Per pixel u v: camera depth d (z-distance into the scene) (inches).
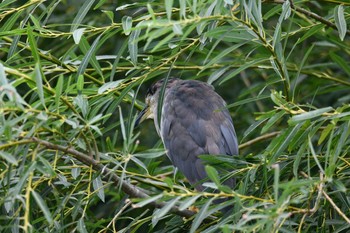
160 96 335.0
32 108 270.5
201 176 382.3
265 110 498.6
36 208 353.7
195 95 407.2
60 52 487.8
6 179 301.9
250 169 316.5
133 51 333.1
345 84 443.8
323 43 430.3
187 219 340.5
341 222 314.2
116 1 490.6
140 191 326.6
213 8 313.1
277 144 307.6
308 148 305.9
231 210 313.1
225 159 323.3
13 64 419.2
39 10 490.9
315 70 493.0
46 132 291.4
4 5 343.9
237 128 501.0
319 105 494.9
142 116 451.5
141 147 458.3
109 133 481.4
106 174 311.1
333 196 330.0
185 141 391.5
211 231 287.4
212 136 390.0
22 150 289.1
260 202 272.5
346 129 297.4
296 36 502.3
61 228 312.2
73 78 368.5
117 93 381.7
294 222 313.1
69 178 355.9
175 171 394.0
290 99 347.3
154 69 343.0
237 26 311.1
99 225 347.9
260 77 521.7
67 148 290.0
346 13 382.3
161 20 264.2
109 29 339.3
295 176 298.5
